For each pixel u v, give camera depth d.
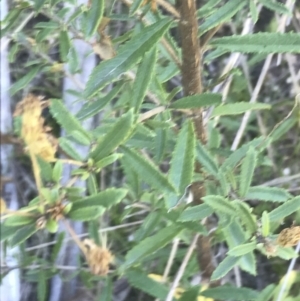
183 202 0.50
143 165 0.34
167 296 0.44
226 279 0.61
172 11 0.35
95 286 0.62
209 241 0.48
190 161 0.35
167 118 0.39
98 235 0.48
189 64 0.37
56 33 0.52
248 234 0.40
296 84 0.58
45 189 0.29
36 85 0.67
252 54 0.67
